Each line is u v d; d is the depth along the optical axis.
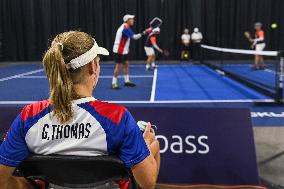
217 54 17.47
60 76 1.44
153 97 7.84
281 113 6.15
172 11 17.30
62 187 1.51
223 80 10.59
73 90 1.49
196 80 10.64
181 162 3.20
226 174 3.15
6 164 1.51
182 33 17.52
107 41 17.66
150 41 13.61
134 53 17.70
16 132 1.52
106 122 1.47
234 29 17.33
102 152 1.48
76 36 1.48
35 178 1.60
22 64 16.78
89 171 1.47
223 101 7.33
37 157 1.47
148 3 17.28
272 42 17.11
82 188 1.50
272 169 3.48
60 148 1.47
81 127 1.47
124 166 1.48
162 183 3.18
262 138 4.44
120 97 7.87
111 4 17.36
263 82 9.77
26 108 1.56
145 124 1.92
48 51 1.47
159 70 13.64
